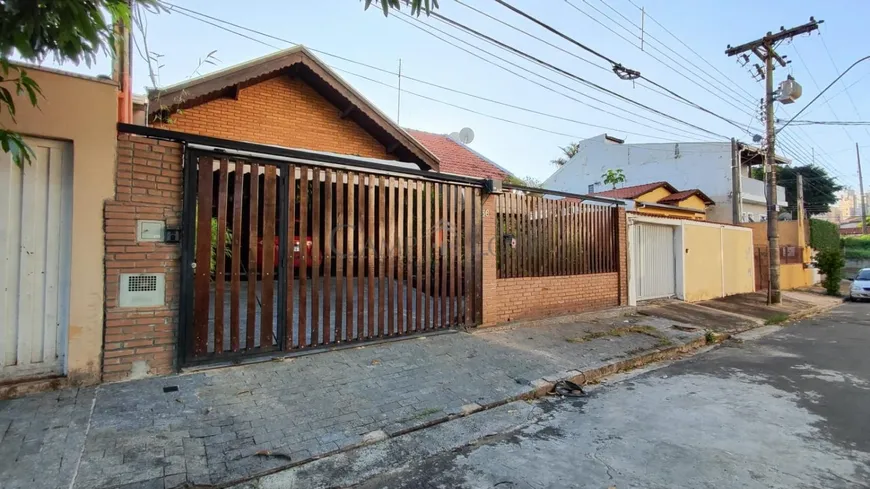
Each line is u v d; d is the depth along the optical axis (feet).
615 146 93.86
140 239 15.23
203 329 16.39
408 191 22.47
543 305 29.81
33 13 8.89
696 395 17.98
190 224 16.10
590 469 11.55
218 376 15.90
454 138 59.26
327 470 11.37
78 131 14.17
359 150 35.22
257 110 31.12
